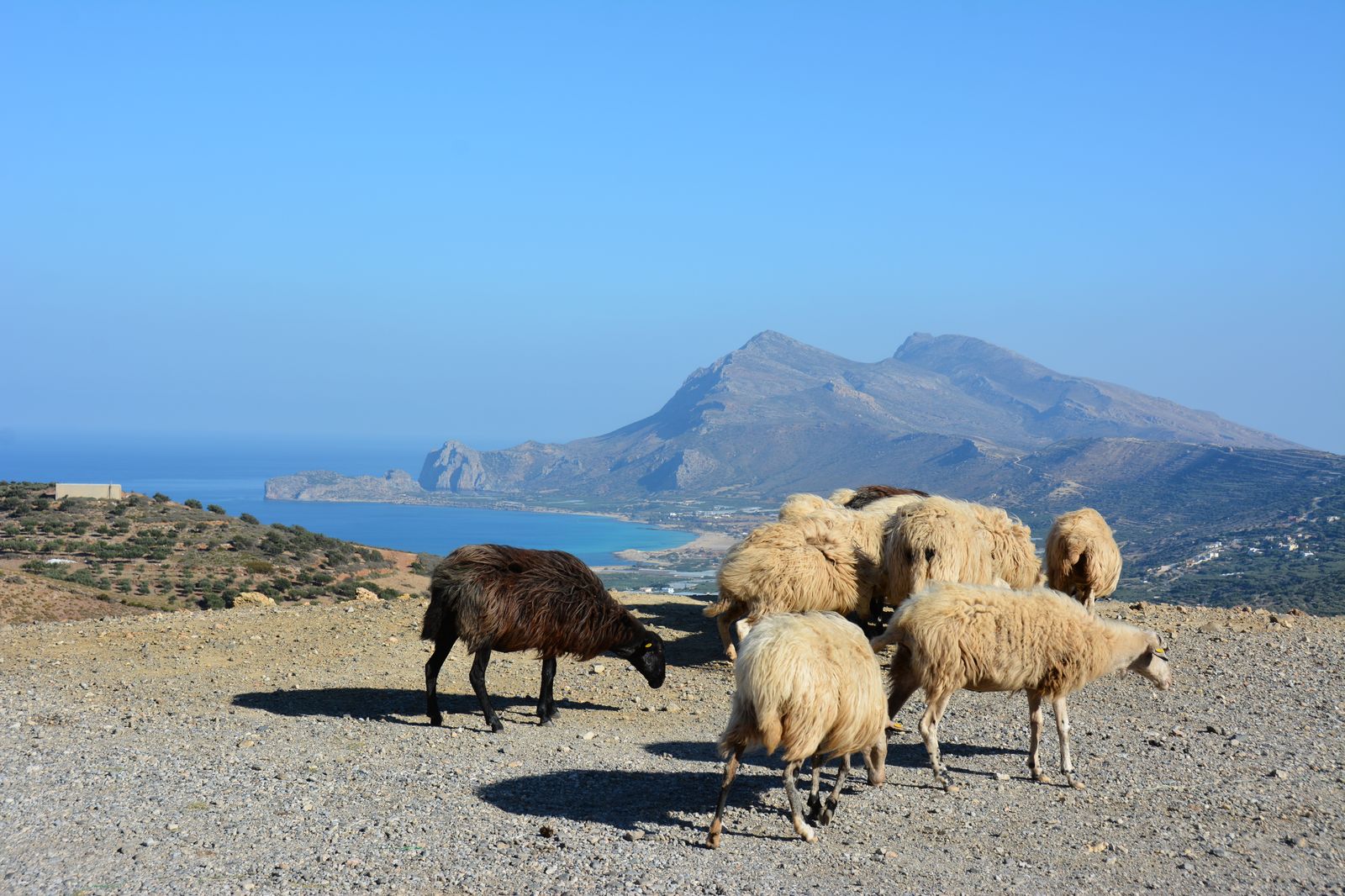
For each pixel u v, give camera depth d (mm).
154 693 13203
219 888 6586
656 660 12562
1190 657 16016
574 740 11383
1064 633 9633
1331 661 15750
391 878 6914
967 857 7785
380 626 17984
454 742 10992
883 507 16234
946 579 13375
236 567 46375
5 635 17125
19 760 9758
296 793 8820
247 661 15383
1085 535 15539
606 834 8039
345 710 12523
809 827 8094
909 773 10297
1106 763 10594
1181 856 7859
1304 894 7121
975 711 13047
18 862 6977
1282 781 9922
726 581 13969
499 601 11414
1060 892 7098
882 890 7027
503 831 7996
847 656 8078
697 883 7012
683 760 10648
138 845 7395
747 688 7770
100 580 39969
